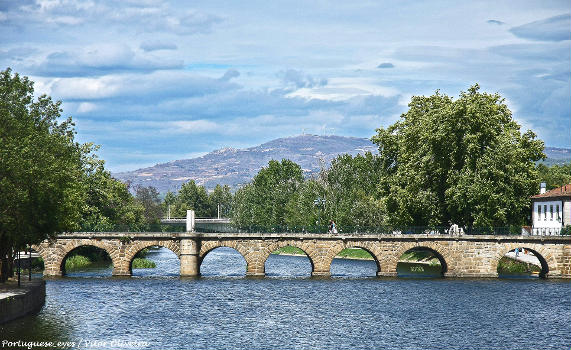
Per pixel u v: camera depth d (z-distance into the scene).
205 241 106.75
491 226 108.69
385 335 64.94
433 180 114.50
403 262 145.75
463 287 96.00
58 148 70.44
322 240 106.38
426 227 110.31
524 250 133.50
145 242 106.12
